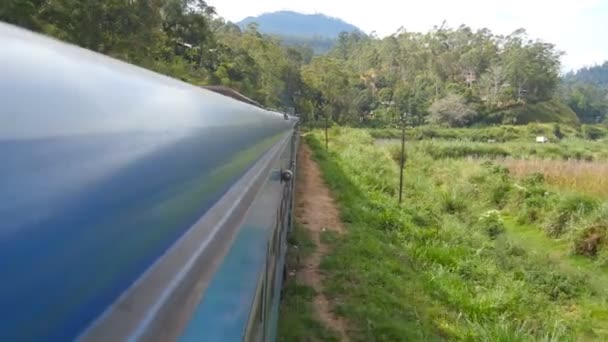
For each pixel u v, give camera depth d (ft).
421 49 380.78
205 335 3.04
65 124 1.74
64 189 1.57
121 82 2.58
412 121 277.03
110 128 2.05
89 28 69.26
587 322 27.35
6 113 1.51
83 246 1.59
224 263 3.59
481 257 35.35
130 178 2.02
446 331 22.54
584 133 276.41
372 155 83.87
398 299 24.54
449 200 54.29
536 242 49.24
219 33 225.97
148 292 2.01
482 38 379.96
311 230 35.29
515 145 160.56
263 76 197.26
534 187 64.28
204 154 3.10
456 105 284.00
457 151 133.18
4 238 1.27
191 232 2.65
